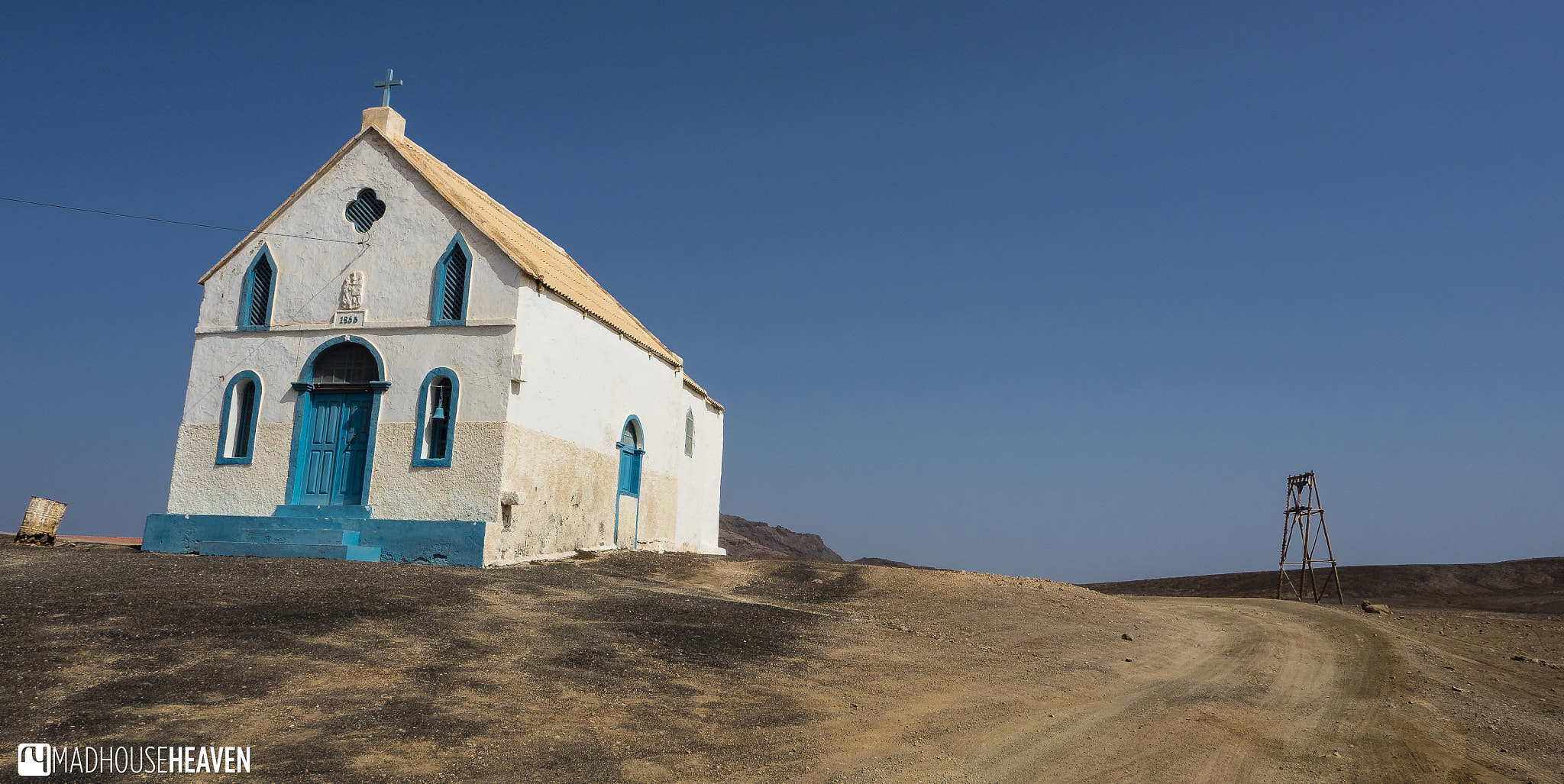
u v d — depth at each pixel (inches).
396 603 492.7
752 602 671.1
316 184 837.2
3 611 394.9
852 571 824.3
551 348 808.9
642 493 992.2
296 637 405.1
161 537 772.0
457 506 737.0
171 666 347.9
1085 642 604.1
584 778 282.8
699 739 331.9
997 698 430.3
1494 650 651.5
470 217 784.9
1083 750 351.3
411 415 765.9
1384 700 463.5
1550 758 366.0
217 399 819.4
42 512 807.7
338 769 269.3
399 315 788.6
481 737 309.1
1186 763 341.4
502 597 549.3
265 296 833.5
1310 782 325.4
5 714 286.8
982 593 748.0
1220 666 553.3
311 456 790.5
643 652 453.7
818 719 370.9
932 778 308.5
